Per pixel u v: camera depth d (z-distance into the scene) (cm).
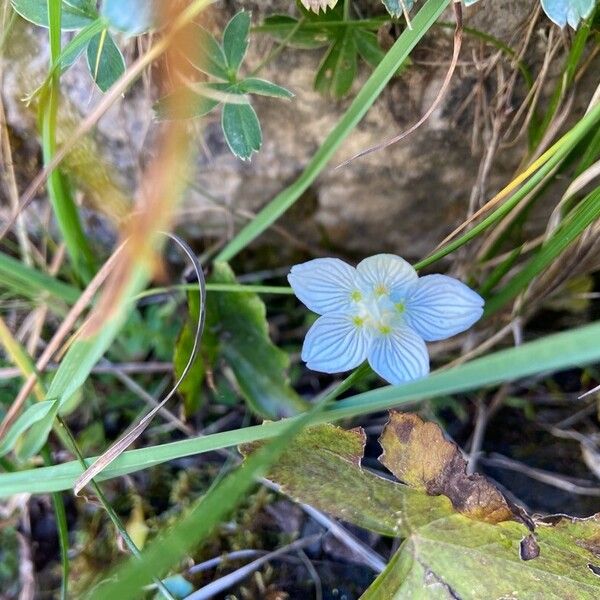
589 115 7
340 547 9
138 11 7
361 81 9
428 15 7
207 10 8
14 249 11
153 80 9
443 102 9
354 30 8
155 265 8
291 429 6
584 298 11
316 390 11
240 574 8
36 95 8
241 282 11
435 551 7
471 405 10
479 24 8
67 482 7
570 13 7
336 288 8
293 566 9
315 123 9
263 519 9
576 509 9
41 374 9
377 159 10
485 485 7
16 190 10
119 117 9
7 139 9
